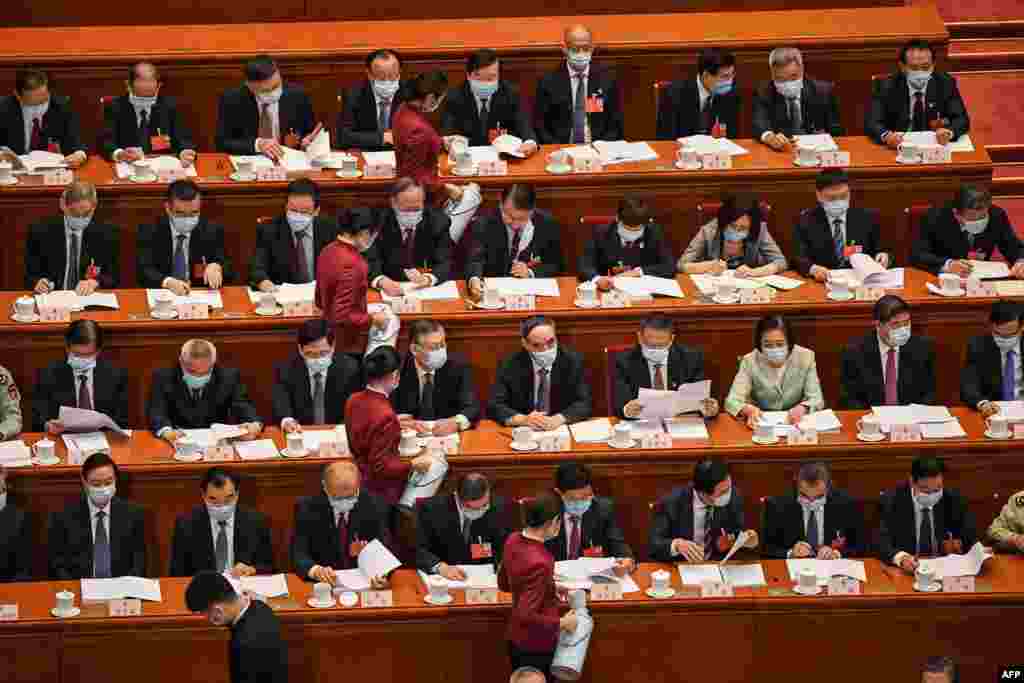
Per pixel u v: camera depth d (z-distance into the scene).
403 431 27.05
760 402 28.16
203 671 25.11
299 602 25.06
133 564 26.02
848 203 30.06
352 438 26.02
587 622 24.67
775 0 34.00
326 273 27.50
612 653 25.25
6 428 27.47
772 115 31.78
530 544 24.09
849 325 29.12
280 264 29.52
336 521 25.84
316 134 31.08
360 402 25.91
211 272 29.36
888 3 34.09
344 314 27.41
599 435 27.28
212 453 26.83
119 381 27.97
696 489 25.84
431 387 27.88
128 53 31.77
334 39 32.34
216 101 32.03
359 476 25.84
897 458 27.34
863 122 32.59
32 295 29.12
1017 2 35.28
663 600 25.05
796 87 31.47
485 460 26.89
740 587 25.30
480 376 28.94
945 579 25.34
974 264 29.94
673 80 32.38
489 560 25.92
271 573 26.09
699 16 33.34
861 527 26.44
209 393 27.64
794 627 25.30
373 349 27.88
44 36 32.28
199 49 31.92
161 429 27.30
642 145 31.44
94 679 25.00
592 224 30.64
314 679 25.17
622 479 27.17
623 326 28.83
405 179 29.17
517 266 29.69
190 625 24.91
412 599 25.16
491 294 28.72
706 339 29.02
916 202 31.05
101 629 24.81
